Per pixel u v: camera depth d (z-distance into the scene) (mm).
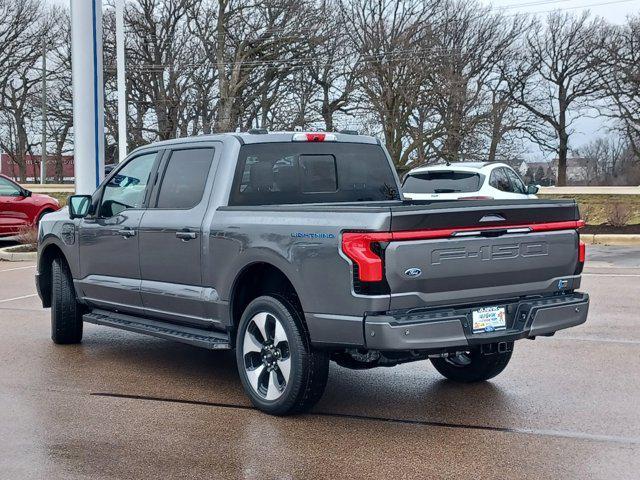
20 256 17969
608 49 52688
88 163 13867
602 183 68000
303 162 6707
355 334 5023
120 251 7168
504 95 53250
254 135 6488
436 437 5191
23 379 6836
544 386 6492
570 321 5676
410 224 4973
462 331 5109
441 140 41406
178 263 6484
